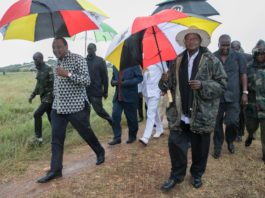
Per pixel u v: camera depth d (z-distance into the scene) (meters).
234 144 6.93
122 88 6.64
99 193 4.85
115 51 4.71
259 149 6.61
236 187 5.00
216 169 5.56
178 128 4.60
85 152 6.67
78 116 5.27
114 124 6.95
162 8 6.87
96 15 5.02
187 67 4.53
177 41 4.72
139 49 4.82
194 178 4.96
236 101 6.00
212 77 4.49
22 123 9.43
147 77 6.64
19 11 4.46
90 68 7.58
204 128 4.47
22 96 16.97
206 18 4.55
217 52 6.07
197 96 4.43
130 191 4.90
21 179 5.45
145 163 5.80
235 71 5.96
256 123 6.28
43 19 5.02
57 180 5.28
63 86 5.14
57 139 5.31
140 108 9.41
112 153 6.39
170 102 4.66
